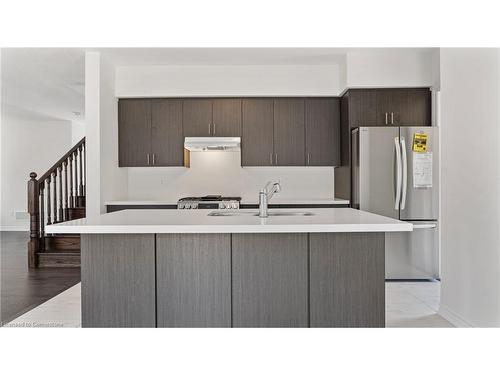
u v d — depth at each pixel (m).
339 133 5.83
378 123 5.39
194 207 5.46
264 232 2.77
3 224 9.96
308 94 5.74
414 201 5.04
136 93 5.73
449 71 3.68
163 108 5.82
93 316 2.82
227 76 5.73
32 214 5.79
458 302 3.52
